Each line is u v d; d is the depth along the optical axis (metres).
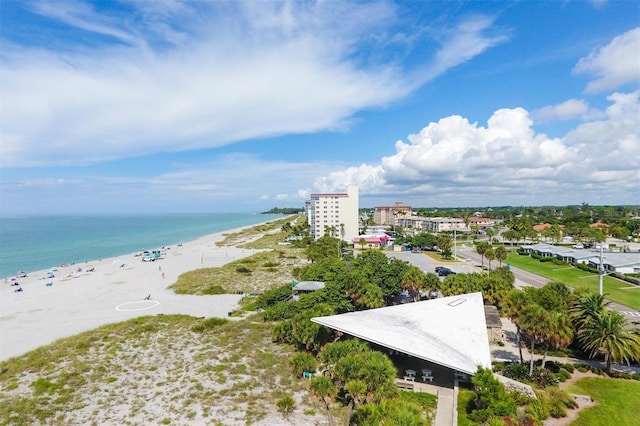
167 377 36.75
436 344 31.80
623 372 35.53
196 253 141.50
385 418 19.78
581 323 37.75
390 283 59.28
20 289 79.25
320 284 67.38
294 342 44.75
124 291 78.50
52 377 36.66
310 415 29.73
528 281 78.94
